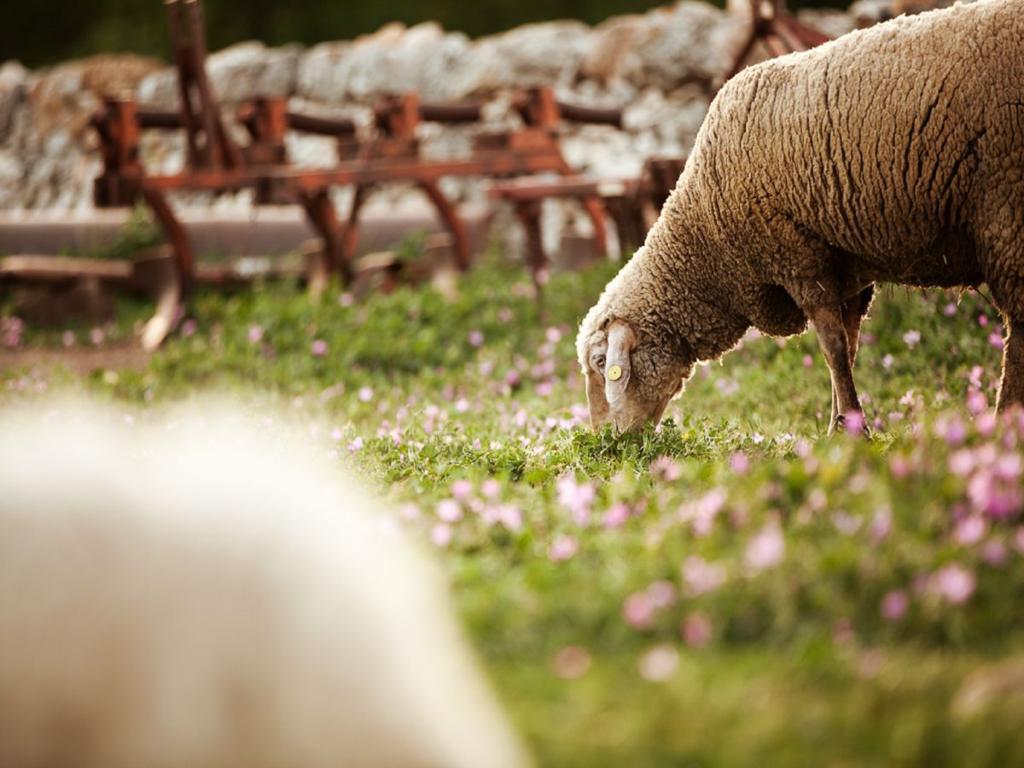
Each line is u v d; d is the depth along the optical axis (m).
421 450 11.92
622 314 13.38
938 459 8.02
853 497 7.50
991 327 14.87
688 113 32.41
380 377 20.17
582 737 5.35
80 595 4.52
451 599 6.83
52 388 19.30
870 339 15.85
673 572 6.80
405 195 33.94
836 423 12.05
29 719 4.43
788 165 11.66
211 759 4.46
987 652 6.04
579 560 7.43
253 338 21.86
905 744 5.16
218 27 64.94
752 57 22.30
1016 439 8.44
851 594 6.40
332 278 25.77
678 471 9.30
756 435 11.59
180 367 20.91
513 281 25.39
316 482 5.16
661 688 5.70
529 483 10.46
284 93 37.72
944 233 11.22
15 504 4.62
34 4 68.44
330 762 4.52
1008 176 10.64
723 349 13.53
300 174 25.09
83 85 39.41
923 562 6.57
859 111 11.15
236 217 31.77
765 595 6.39
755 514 7.41
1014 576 6.48
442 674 4.99
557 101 26.91
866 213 11.36
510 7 60.09
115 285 27.41
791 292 12.22
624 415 13.23
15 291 27.47
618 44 33.78
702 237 12.79
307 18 64.12
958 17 10.84
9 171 39.19
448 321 22.45
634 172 31.48
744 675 5.82
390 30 38.34
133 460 5.14
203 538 4.67
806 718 5.37
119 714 4.46
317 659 4.60
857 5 28.56
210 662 4.53
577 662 5.93
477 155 25.52
